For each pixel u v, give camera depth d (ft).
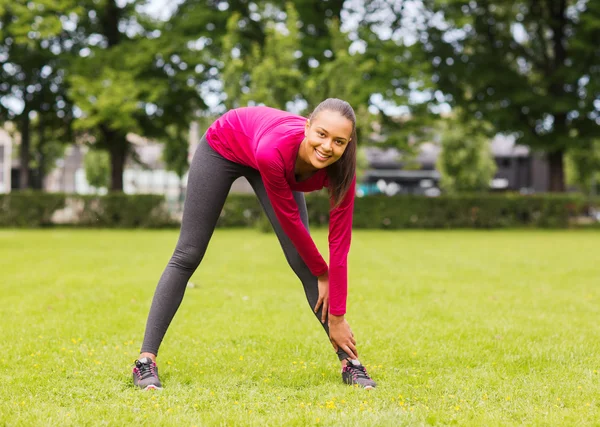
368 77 63.62
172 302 10.07
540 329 14.24
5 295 18.71
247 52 65.05
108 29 70.38
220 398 9.00
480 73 65.00
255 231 57.11
